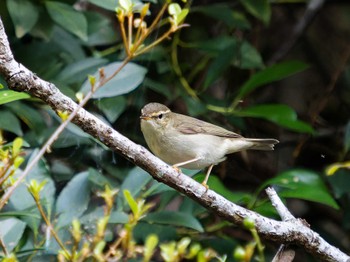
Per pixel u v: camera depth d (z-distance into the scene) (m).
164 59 12.73
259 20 14.59
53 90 7.20
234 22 12.95
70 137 10.98
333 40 16.66
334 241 13.66
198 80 13.40
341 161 12.84
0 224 8.53
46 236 8.55
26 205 8.90
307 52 16.55
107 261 5.62
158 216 9.55
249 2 13.12
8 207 9.02
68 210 9.29
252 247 5.31
